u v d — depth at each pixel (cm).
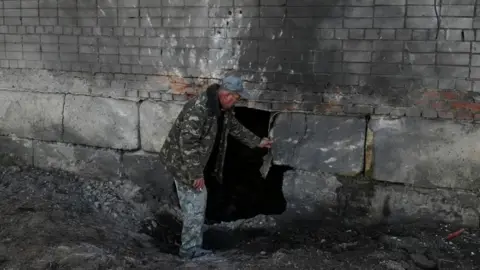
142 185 546
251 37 466
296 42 451
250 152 618
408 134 430
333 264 378
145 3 503
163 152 421
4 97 589
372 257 386
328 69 445
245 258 406
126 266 378
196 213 420
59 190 537
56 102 564
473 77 405
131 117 532
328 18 437
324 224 470
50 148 582
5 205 484
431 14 407
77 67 548
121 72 529
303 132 463
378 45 426
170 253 447
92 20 530
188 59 496
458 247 405
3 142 603
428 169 430
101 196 531
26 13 559
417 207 439
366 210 455
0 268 370
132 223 498
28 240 409
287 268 373
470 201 424
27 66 572
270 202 549
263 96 471
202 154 399
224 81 386
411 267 375
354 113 444
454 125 416
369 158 445
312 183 469
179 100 509
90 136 556
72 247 395
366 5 423
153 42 508
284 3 448
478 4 394
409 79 422
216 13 475
